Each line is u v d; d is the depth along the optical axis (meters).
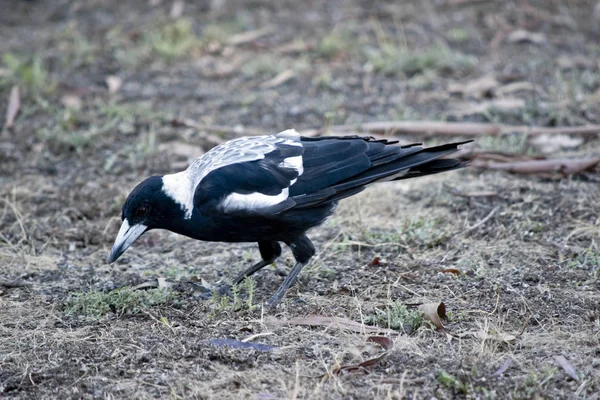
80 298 8.92
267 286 9.59
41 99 15.27
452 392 7.15
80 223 11.40
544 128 13.77
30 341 8.20
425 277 9.54
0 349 8.05
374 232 10.80
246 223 8.82
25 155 13.51
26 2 21.17
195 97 15.91
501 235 10.60
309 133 13.70
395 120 14.43
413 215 11.34
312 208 9.01
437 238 10.47
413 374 7.44
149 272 9.86
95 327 8.50
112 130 14.35
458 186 12.10
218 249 10.73
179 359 7.76
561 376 7.38
